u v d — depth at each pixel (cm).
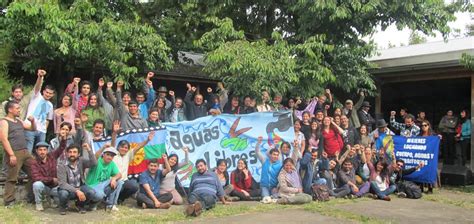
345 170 948
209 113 976
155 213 727
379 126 1084
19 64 1087
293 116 1008
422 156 1048
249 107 985
